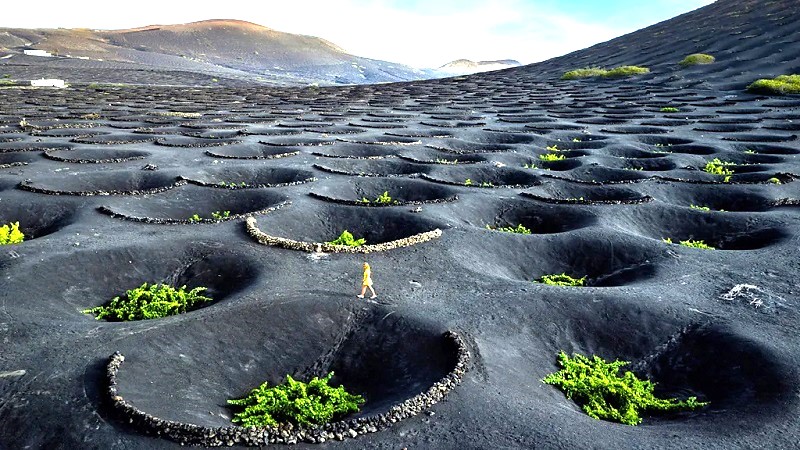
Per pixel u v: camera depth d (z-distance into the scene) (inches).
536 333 619.5
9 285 672.4
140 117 2442.2
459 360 529.0
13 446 429.7
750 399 497.0
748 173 1395.2
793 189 1238.9
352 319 633.6
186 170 1349.7
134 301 697.6
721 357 565.6
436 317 624.4
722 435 443.8
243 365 563.5
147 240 842.8
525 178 1401.3
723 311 645.9
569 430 446.0
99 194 1101.7
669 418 506.9
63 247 797.2
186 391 511.5
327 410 494.3
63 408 458.3
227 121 2378.2
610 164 1567.4
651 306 655.8
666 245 876.0
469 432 441.4
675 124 2204.7
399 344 590.2
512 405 477.7
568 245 897.5
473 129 2171.5
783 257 815.1
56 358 524.7
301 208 1057.5
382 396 529.0
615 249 877.2
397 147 1753.2
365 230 1023.0
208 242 848.3
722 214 1040.8
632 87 3440.0
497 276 766.5
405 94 4042.8
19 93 3462.1
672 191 1254.3
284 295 662.5
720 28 4320.9
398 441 434.3
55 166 1376.7
